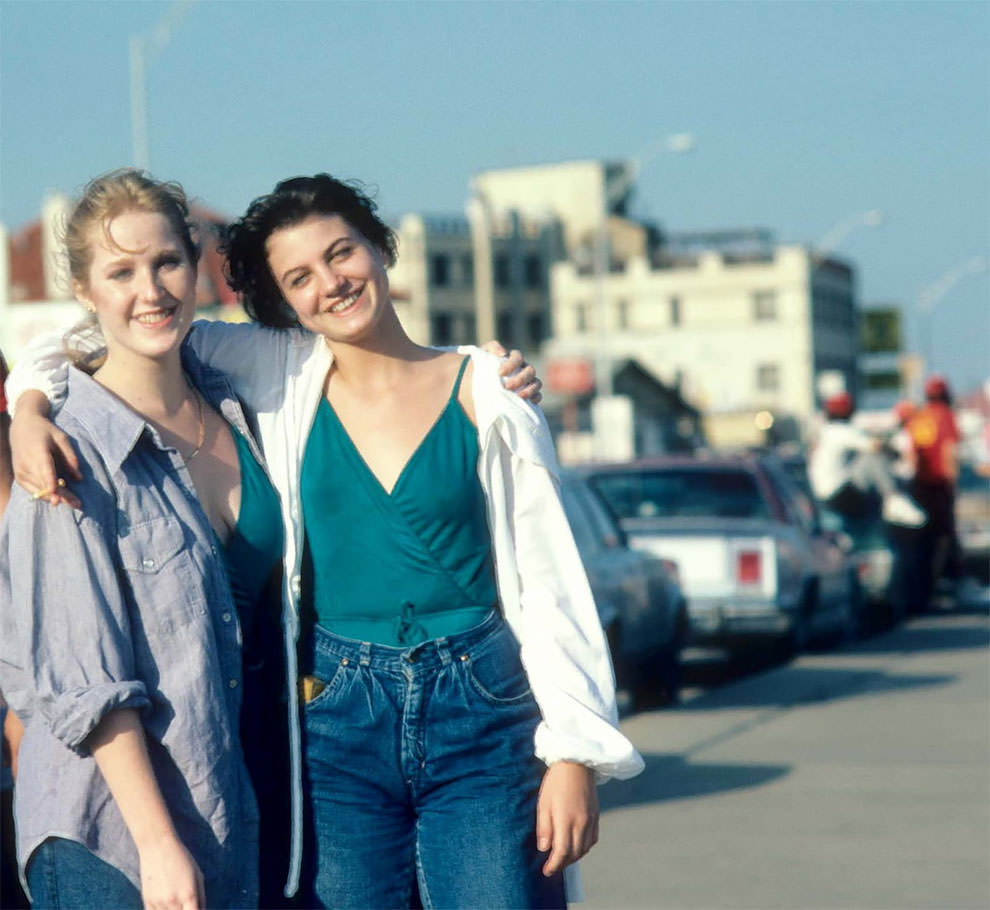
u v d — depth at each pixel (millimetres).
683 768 10461
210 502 3949
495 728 4020
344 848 4004
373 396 4094
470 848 3988
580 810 3922
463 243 109062
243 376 4172
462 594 4039
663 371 114438
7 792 4555
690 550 16219
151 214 3838
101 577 3668
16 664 3684
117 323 3838
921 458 23141
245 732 3982
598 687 3998
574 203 120250
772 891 7324
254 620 4016
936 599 25047
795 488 18281
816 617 17562
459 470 4031
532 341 113938
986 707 12891
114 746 3605
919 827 8602
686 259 116812
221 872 3721
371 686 3996
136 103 30922
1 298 40094
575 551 4082
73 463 3688
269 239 4098
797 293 112562
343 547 4023
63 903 3689
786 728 12070
